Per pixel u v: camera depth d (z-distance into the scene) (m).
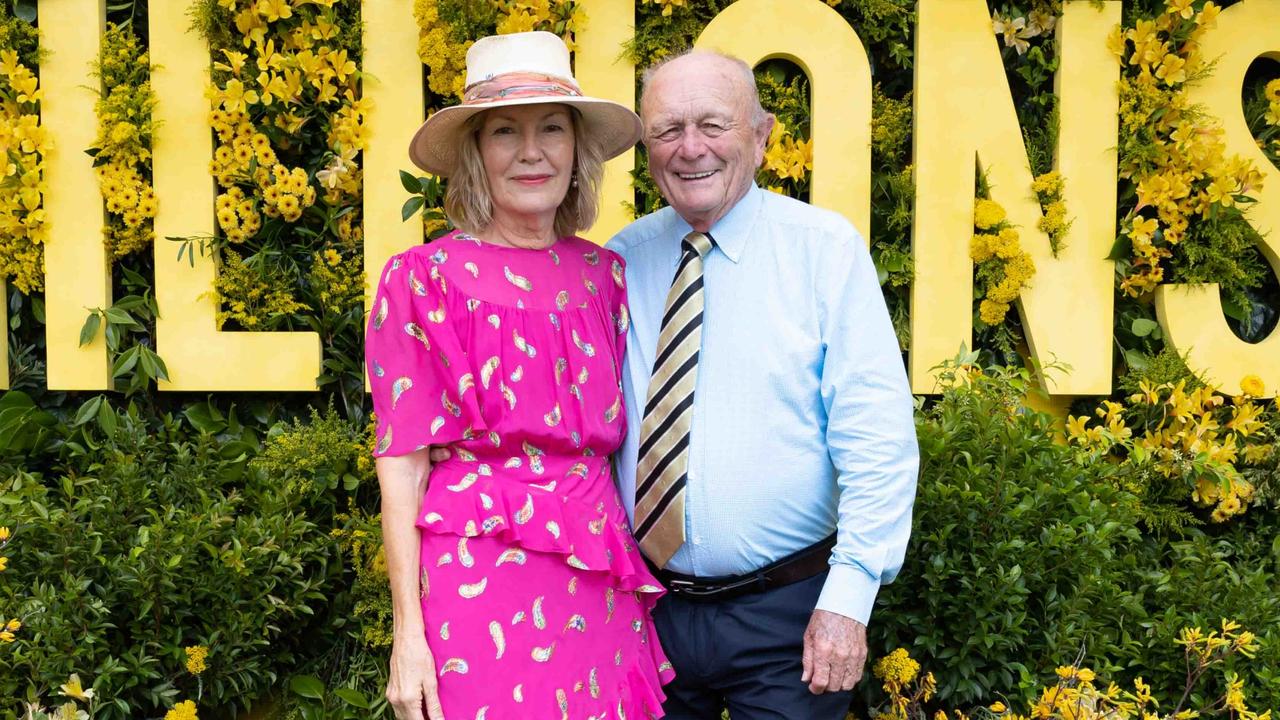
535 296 1.64
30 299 2.77
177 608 2.33
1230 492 2.62
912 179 2.70
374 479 2.65
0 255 2.64
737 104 1.68
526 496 1.58
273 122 2.71
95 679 2.16
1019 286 2.67
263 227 2.70
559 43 1.71
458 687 1.54
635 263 1.89
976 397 2.39
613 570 1.67
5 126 2.60
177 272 2.65
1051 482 2.29
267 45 2.60
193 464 2.56
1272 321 2.90
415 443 1.57
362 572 2.51
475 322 1.58
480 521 1.56
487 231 1.69
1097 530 2.24
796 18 2.64
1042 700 1.93
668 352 1.74
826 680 1.63
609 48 2.64
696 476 1.71
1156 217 2.81
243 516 2.49
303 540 2.51
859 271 1.70
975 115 2.69
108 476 2.46
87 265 2.64
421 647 1.56
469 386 1.56
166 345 2.65
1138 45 2.67
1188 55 2.70
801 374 1.70
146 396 2.74
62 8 2.61
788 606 1.74
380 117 2.65
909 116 2.73
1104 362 2.71
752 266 1.75
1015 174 2.70
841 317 1.68
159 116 2.63
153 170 2.63
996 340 2.76
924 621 2.19
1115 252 2.70
